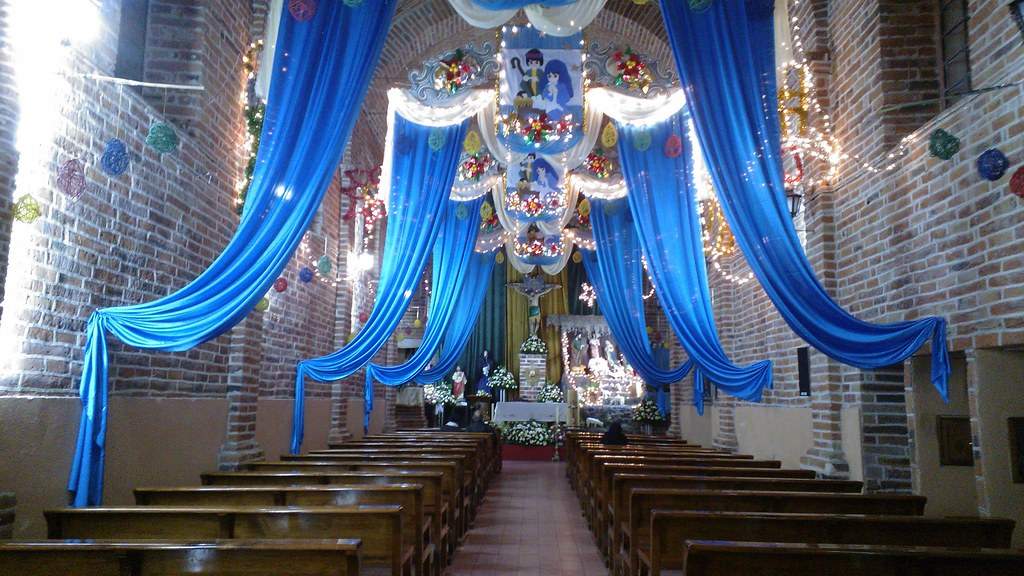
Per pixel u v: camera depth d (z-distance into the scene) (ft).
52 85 17.62
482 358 77.51
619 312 42.91
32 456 17.07
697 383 44.50
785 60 29.71
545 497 40.37
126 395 20.88
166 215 23.08
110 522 14.66
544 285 74.90
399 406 68.28
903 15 24.81
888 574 11.39
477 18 24.58
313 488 18.08
